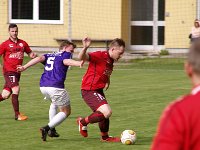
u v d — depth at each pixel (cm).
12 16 5869
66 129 2233
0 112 2675
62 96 1988
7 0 5859
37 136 2097
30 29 5788
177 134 699
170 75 4284
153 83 3794
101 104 1906
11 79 2517
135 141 1953
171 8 5512
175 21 5512
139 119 2445
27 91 3412
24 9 5856
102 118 1917
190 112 703
